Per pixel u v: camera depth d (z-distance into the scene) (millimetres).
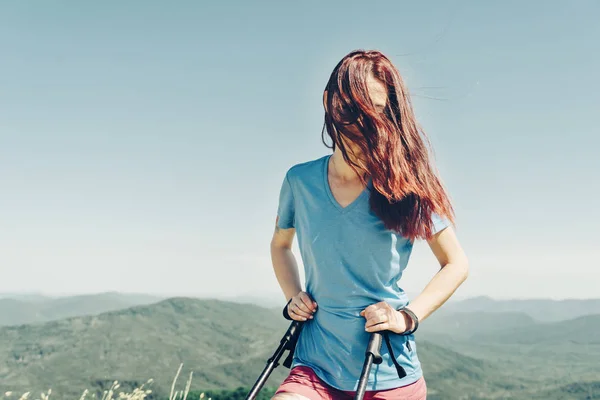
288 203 2455
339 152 2248
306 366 2229
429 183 2148
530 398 116375
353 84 2082
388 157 2045
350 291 2178
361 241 2166
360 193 2188
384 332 2111
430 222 2164
